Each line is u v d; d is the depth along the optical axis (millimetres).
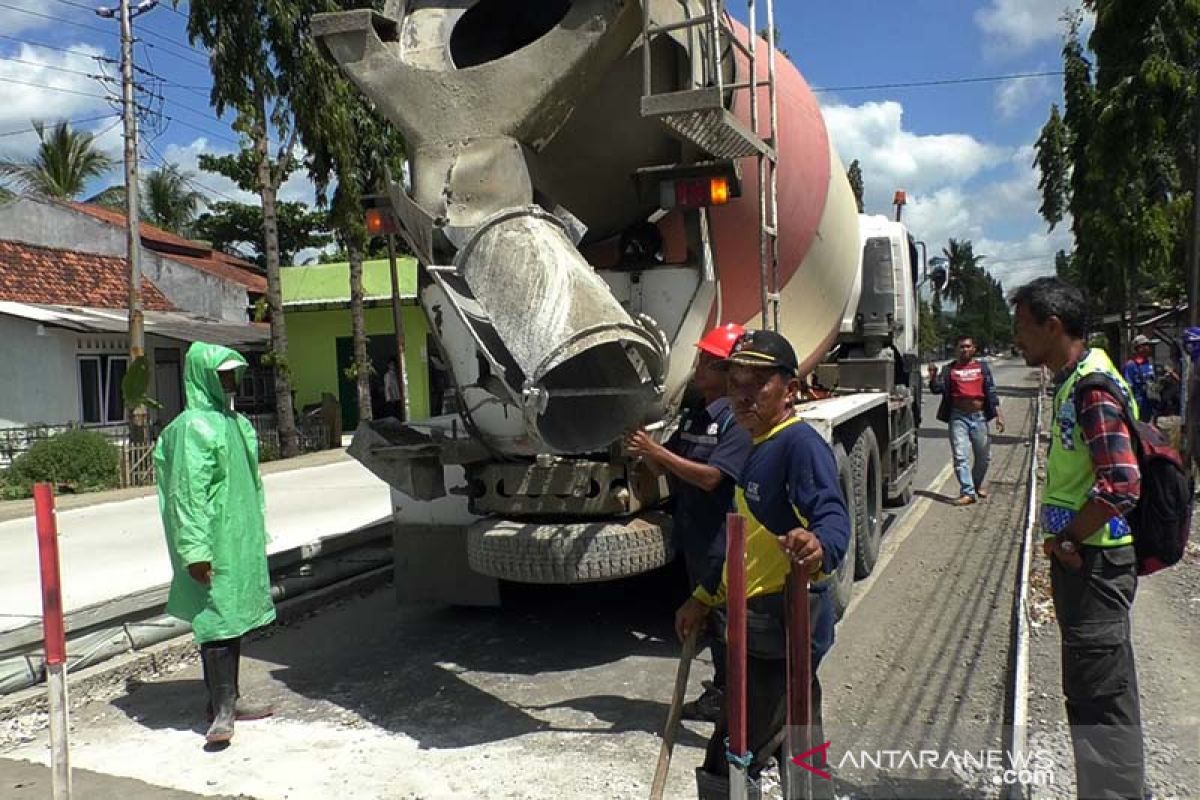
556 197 4957
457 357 4895
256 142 18156
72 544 9062
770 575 2945
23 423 17781
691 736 4344
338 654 5816
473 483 4945
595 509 4637
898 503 10039
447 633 6145
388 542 8188
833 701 4555
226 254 34219
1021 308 3248
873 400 7211
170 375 20766
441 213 4418
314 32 4723
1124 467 2936
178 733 4605
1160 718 4098
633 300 5039
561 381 4336
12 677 5035
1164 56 13867
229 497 4414
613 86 4668
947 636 5539
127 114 16266
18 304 17984
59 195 33469
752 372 2955
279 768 4141
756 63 5355
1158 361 23859
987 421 10156
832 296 6961
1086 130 20328
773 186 5207
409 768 4086
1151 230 17312
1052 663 4930
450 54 4777
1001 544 7941
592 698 4871
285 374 19094
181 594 4465
